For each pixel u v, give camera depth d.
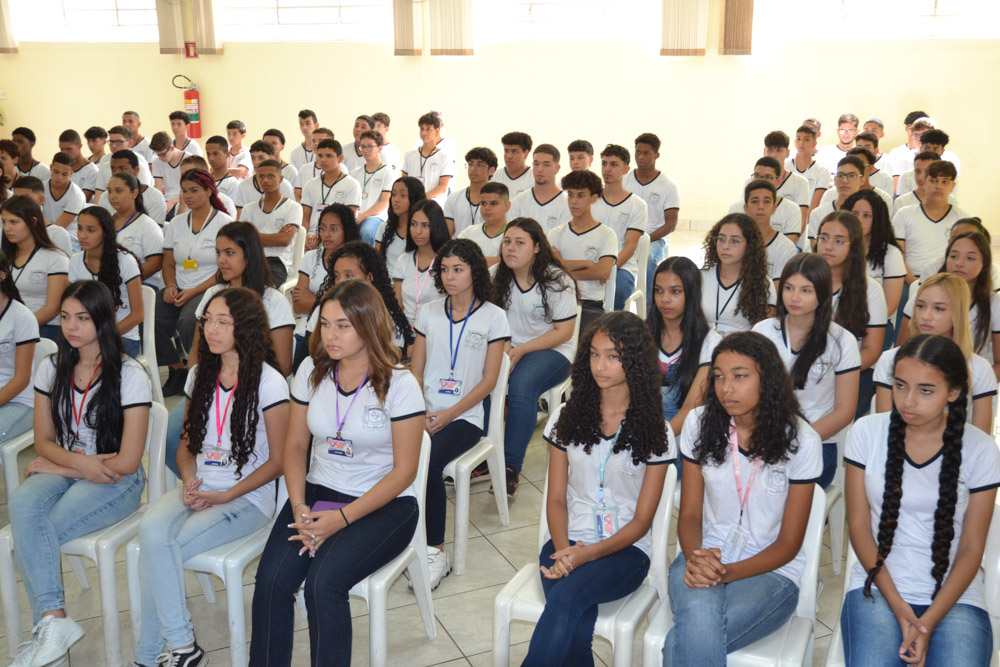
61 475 2.44
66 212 5.86
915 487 1.95
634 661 2.49
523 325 3.56
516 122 9.64
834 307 3.20
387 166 6.47
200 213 4.46
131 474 2.52
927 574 1.92
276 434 2.39
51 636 2.29
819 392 2.70
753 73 9.01
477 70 9.58
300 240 5.13
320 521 2.13
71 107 10.52
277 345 3.28
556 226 4.88
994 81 8.48
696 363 2.82
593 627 1.99
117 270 3.81
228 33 10.06
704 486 2.12
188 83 10.23
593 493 2.17
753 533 2.04
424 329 3.09
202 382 2.40
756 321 3.27
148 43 10.17
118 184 4.53
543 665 1.93
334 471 2.31
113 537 2.37
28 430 2.93
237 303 2.34
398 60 9.74
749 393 1.96
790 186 5.88
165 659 2.27
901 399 1.87
